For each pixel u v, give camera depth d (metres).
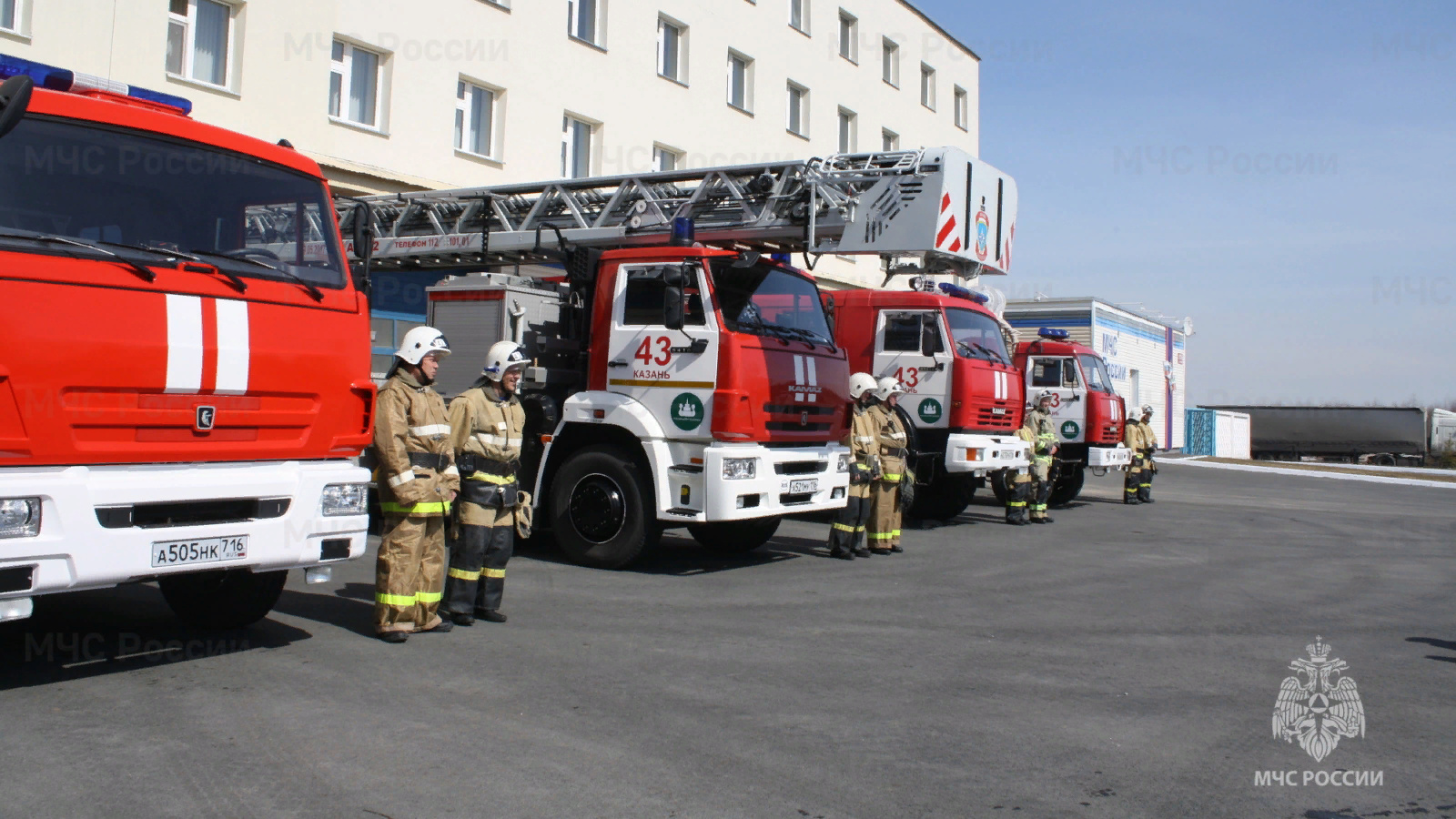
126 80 13.54
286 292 5.41
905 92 31.11
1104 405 17.22
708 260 8.71
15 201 4.60
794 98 27.12
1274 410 51.84
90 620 6.51
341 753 4.16
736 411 8.45
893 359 12.67
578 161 20.98
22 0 12.69
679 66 23.14
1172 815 3.81
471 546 6.55
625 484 8.80
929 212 10.28
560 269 14.34
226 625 6.21
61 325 4.55
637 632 6.52
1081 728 4.82
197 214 5.21
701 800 3.79
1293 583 9.47
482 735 4.44
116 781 3.82
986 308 13.55
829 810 3.74
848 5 28.53
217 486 5.01
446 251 12.42
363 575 8.22
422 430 6.05
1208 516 16.28
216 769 3.96
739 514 8.47
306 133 15.65
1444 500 22.44
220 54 14.84
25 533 4.44
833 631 6.73
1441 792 4.14
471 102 18.66
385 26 16.77
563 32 19.95
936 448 12.48
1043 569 9.81
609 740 4.43
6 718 4.51
